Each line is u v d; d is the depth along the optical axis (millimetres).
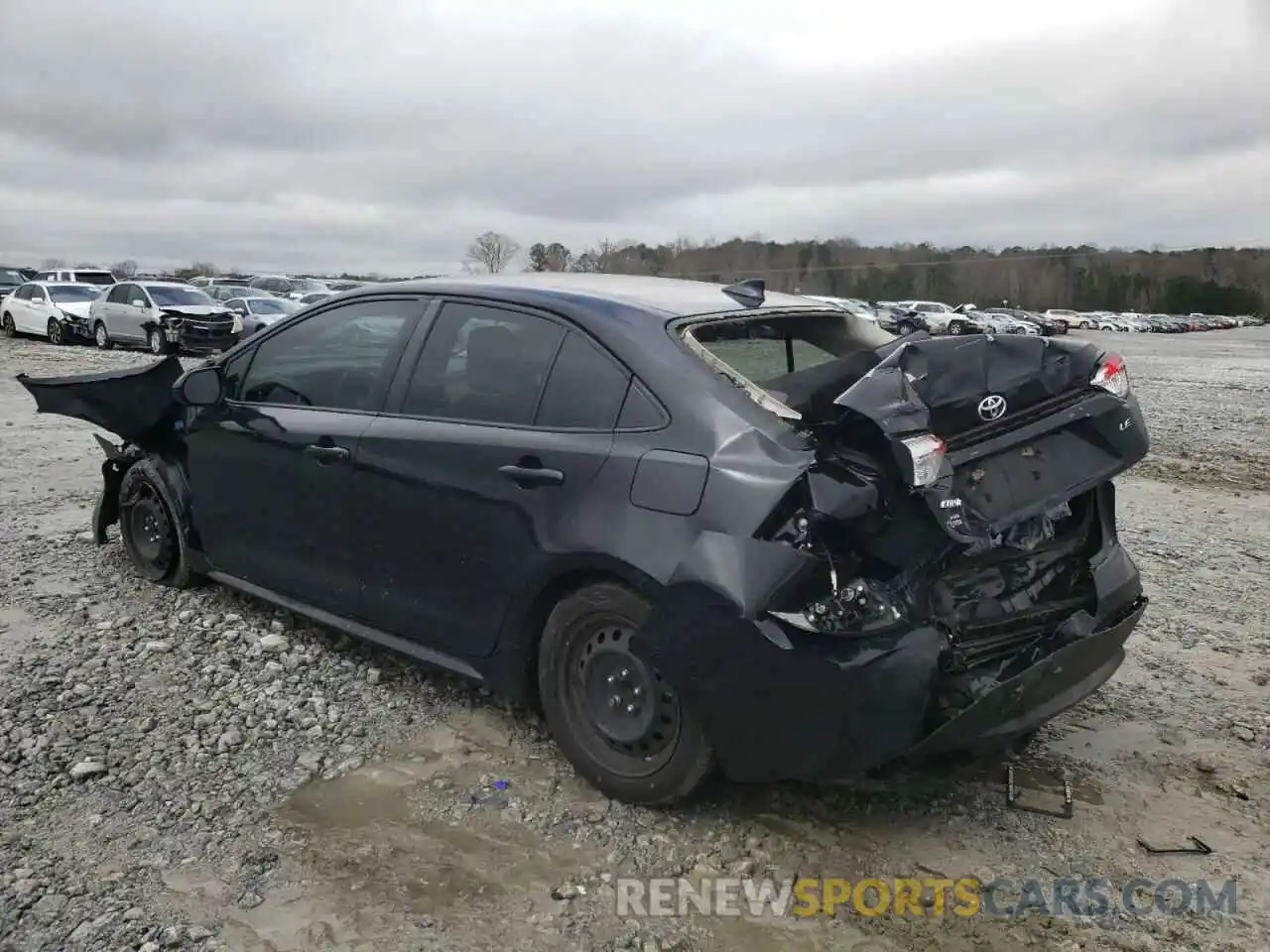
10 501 7508
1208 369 29203
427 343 4062
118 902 2869
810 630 2863
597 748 3455
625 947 2758
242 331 24297
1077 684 3467
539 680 3621
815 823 3357
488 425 3709
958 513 2920
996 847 3262
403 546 3949
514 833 3271
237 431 4680
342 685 4312
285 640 4715
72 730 3857
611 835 3270
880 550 2953
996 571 3365
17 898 2867
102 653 4574
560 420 3518
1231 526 7719
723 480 3033
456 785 3545
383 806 3408
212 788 3488
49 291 28125
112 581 5562
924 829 3348
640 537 3154
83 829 3225
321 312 4551
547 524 3416
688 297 3854
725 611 2936
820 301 4316
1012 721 3182
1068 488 3270
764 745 3014
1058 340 3430
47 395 5469
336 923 2816
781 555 2898
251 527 4695
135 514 5531
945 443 2996
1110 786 3643
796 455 2990
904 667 2922
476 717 4047
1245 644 5074
